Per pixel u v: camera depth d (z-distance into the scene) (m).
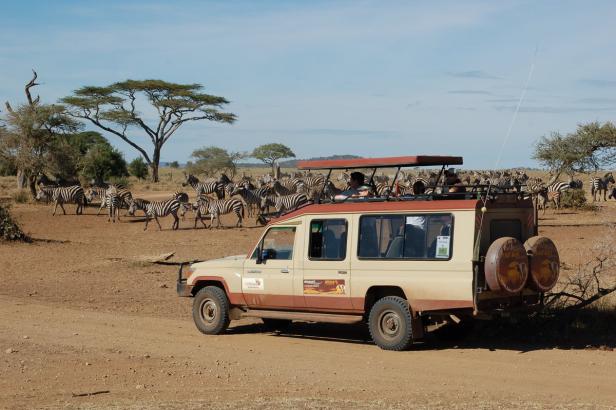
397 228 12.12
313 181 54.06
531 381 10.22
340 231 12.71
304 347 12.76
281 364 11.47
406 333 11.97
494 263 11.20
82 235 33.53
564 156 35.19
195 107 90.00
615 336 12.95
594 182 49.50
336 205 12.79
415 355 11.91
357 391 9.78
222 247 28.83
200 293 14.07
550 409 8.64
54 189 43.88
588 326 13.52
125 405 9.05
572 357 11.60
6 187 66.00
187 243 30.25
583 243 26.86
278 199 40.72
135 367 11.20
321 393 9.71
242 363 11.54
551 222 34.91
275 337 13.72
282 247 13.41
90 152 75.44
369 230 12.40
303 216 13.12
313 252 12.98
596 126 34.84
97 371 10.95
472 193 11.80
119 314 16.19
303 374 10.80
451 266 11.52
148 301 18.03
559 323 13.53
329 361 11.64
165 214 35.88
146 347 12.70
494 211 11.80
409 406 8.83
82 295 18.91
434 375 10.62
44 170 54.44
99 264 24.42
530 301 12.13
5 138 53.09
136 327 14.55
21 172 58.12
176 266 24.22
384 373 10.78
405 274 11.93
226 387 10.09
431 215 11.82
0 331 13.97
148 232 34.69
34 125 53.22
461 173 68.19
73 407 8.98
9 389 9.95
